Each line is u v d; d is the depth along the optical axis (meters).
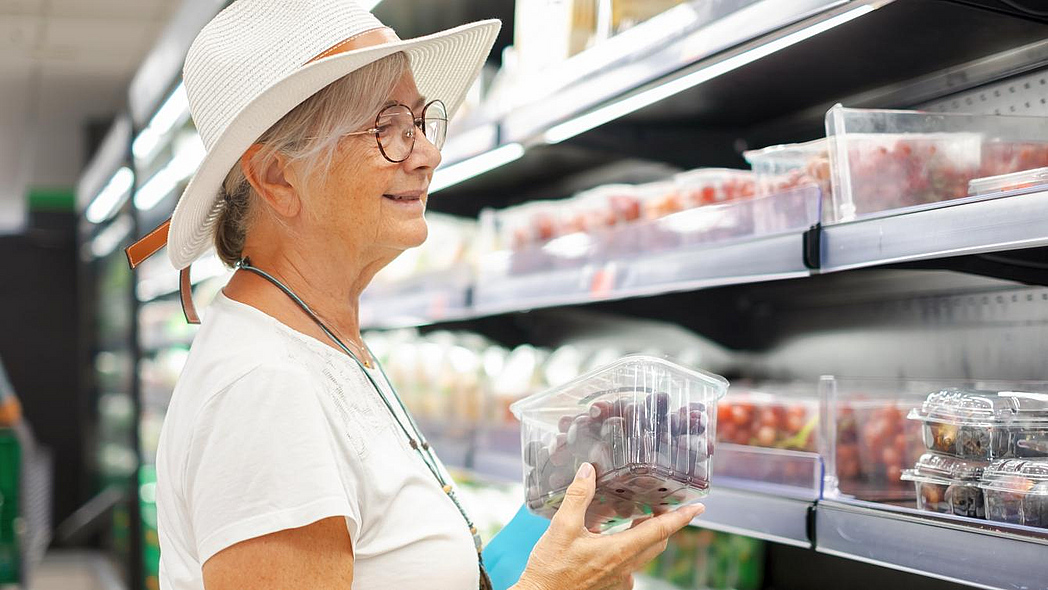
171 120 4.60
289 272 1.30
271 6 1.28
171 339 5.79
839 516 1.45
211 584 1.10
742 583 2.29
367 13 1.29
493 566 1.47
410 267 3.51
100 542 7.89
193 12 3.62
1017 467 1.27
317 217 1.26
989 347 1.78
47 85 6.41
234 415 1.12
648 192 2.32
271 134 1.23
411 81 1.30
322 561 1.10
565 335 3.23
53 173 9.11
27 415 9.70
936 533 1.30
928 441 1.42
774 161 1.75
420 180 1.29
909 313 1.96
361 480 1.18
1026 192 1.18
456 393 3.03
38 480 6.63
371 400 1.27
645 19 1.92
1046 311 1.67
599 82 1.88
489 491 3.20
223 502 1.09
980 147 1.49
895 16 1.54
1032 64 1.67
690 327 2.49
